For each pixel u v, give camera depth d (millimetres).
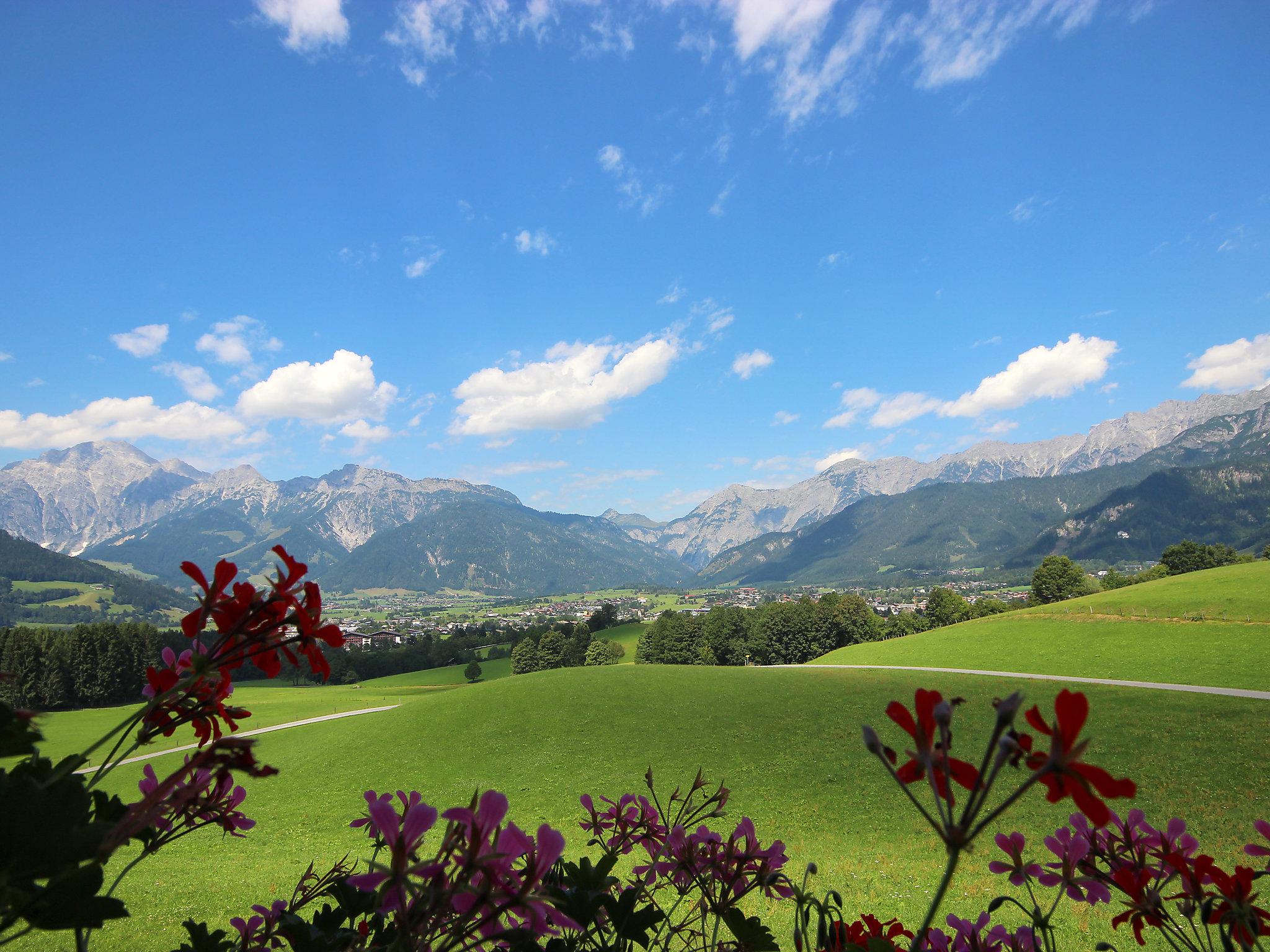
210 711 1390
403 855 1166
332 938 1646
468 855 1171
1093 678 44500
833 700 44594
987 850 16844
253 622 1304
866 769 30578
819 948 1721
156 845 1478
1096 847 1741
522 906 1182
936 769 1034
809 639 97125
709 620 105250
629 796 2164
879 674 54281
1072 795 932
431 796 32062
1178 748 27094
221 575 1321
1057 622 63812
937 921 11688
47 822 1088
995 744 1002
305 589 1322
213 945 1661
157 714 1375
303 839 25750
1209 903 1591
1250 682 37594
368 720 50812
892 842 21828
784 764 32625
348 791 33875
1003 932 1824
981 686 45094
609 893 1789
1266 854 1604
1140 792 23719
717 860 1877
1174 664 44531
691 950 1901
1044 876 1763
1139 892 1666
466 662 119188
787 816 25906
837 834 23344
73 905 1110
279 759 42094
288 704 70688
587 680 54594
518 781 33812
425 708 49938
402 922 1157
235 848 23750
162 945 10516
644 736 39594
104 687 61125
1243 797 21953
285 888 14797
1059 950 9430
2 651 58812
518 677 60969
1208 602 58594
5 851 1070
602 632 136625
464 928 1178
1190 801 22312
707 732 39375
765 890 1854
